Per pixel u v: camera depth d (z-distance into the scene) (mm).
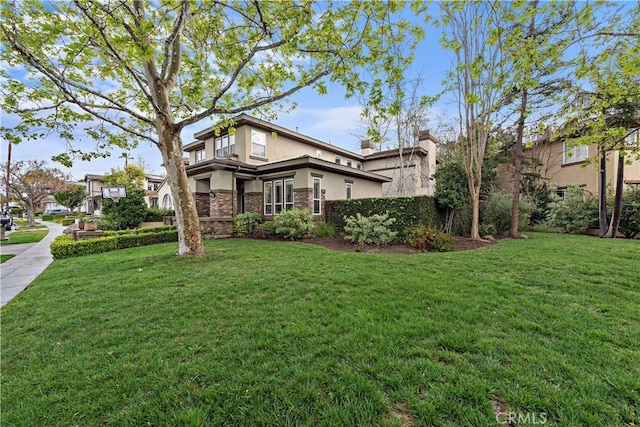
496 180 15250
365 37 5141
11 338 2941
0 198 30922
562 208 12062
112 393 2016
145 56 4043
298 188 11781
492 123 8109
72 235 10422
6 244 11359
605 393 1849
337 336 2682
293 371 2160
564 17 5230
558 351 2350
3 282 5371
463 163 9781
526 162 14344
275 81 6758
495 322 2906
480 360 2238
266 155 13875
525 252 6516
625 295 3604
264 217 13016
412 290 3908
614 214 9930
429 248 7727
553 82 7676
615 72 5715
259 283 4430
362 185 15250
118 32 5531
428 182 16359
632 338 2525
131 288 4426
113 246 8703
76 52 4574
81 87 5688
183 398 1928
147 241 9641
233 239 10484
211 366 2268
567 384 1939
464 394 1863
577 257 5805
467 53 7980
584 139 6262
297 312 3281
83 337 2906
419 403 1793
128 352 2553
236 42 5594
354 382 2008
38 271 6305
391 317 3064
